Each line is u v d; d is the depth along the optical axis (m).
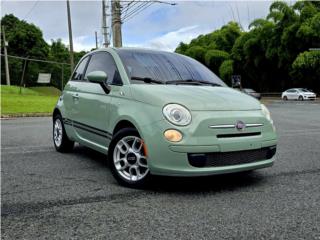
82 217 3.21
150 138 3.75
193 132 3.63
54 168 5.06
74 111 5.55
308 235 2.84
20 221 3.12
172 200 3.66
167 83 4.47
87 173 4.78
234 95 4.34
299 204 3.55
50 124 10.97
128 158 4.11
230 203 3.57
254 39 41.00
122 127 4.34
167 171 3.67
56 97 26.09
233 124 3.80
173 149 3.62
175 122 3.66
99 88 4.91
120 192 3.93
